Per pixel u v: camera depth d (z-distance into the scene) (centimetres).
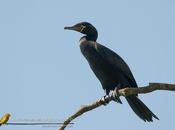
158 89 1080
